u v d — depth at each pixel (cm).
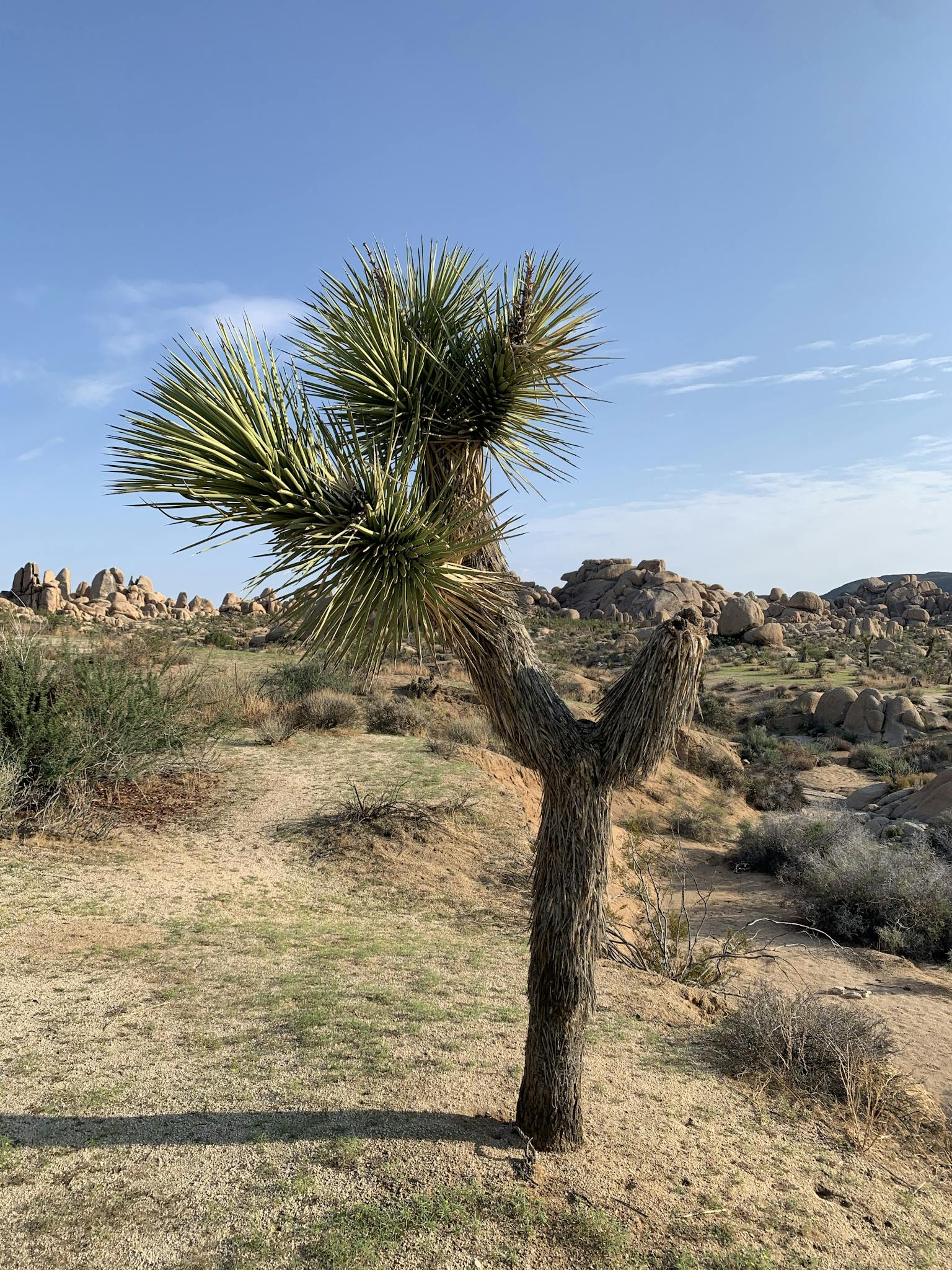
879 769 3753
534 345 366
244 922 946
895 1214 464
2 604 4266
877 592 14950
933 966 1278
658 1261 368
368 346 349
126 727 1319
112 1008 631
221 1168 407
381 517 311
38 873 984
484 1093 520
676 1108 554
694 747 2931
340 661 330
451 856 1364
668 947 1018
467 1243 361
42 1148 417
